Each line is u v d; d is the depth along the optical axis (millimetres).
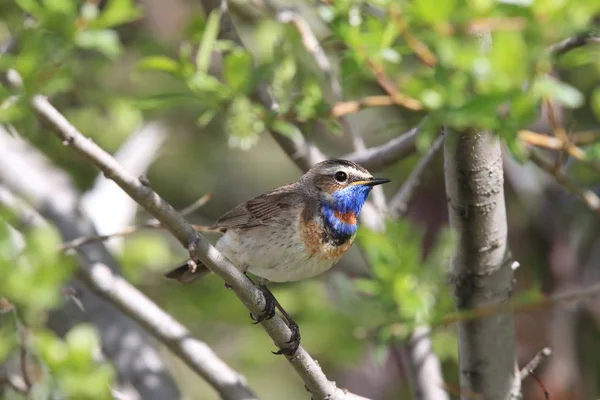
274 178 19828
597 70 15211
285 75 12812
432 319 10812
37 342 9016
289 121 12016
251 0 14523
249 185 19656
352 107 11539
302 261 11680
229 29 13281
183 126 19172
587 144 12695
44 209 14438
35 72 10406
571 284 16781
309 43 13789
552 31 8602
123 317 14102
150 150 16875
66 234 14227
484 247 10781
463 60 8672
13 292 8672
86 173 18406
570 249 16938
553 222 17078
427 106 9195
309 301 13531
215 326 17203
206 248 9047
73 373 8766
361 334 12672
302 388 18250
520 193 17047
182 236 8859
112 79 17469
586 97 15859
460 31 9031
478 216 10625
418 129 10195
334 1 11688
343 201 11875
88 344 8891
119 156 16656
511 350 11180
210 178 19516
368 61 10945
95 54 15523
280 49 13773
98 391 8742
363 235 11477
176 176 19375
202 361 12523
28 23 12055
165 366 14062
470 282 10977
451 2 8742
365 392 17250
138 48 16188
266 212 11609
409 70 13625
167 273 11570
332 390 10188
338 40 11938
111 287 12453
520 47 8422
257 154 19828
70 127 8289
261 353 15602
